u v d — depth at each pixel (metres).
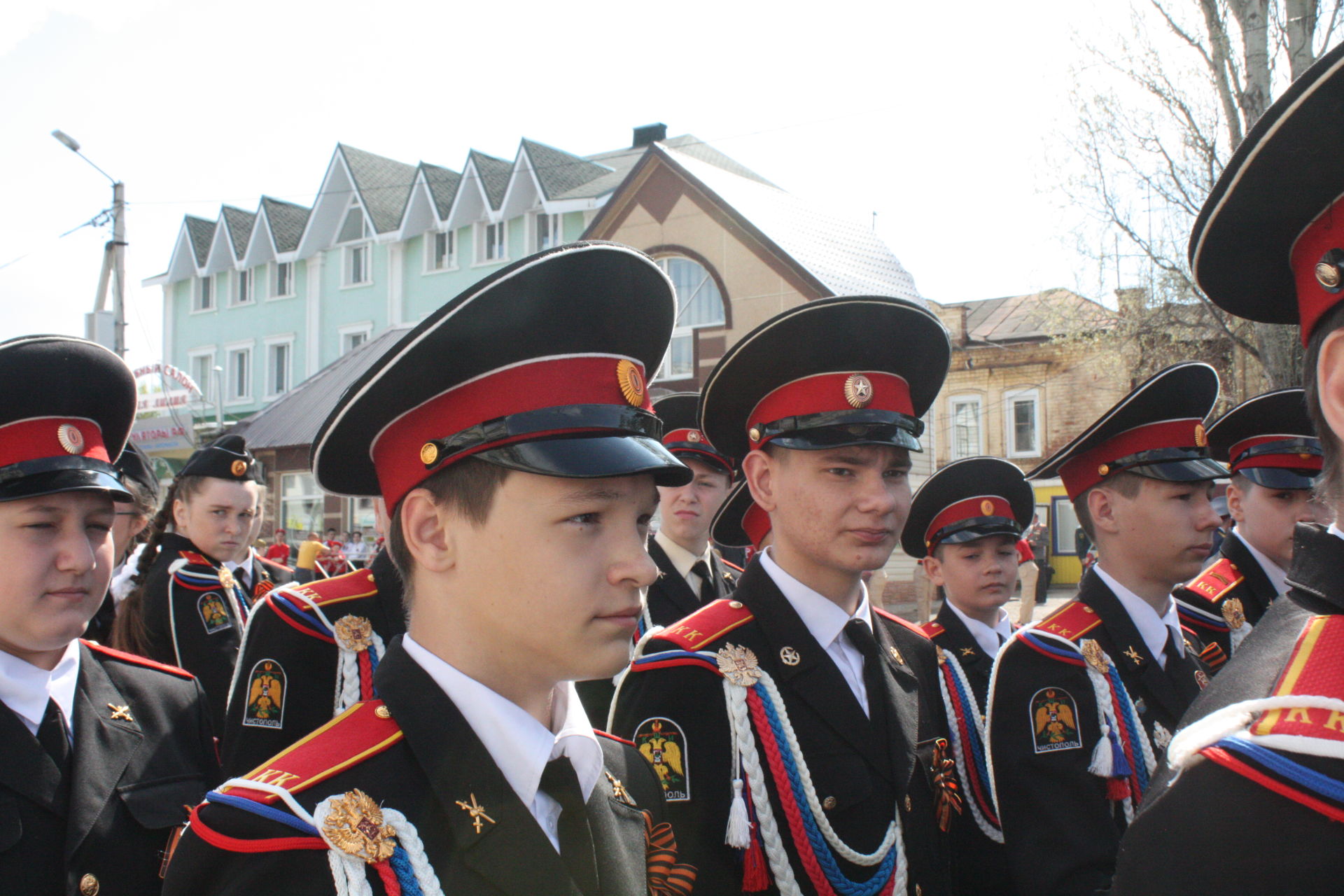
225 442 4.58
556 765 1.40
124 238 17.20
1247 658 1.15
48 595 2.12
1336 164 1.07
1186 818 1.05
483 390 1.38
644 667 2.28
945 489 3.77
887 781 2.25
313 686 2.91
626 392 1.44
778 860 2.12
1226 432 3.65
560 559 1.32
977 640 3.76
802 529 2.30
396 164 27.44
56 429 2.17
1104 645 2.64
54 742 2.17
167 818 2.27
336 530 21.66
